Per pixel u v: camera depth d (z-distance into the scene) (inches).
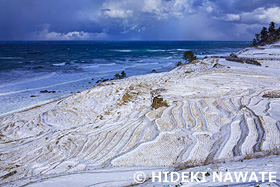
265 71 2183.8
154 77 2199.8
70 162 906.1
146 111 1369.3
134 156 874.1
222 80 1868.8
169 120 1171.3
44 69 3336.6
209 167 610.5
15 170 885.8
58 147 1056.2
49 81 2593.5
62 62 4195.4
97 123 1302.9
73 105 1609.3
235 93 1520.7
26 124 1368.1
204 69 2381.9
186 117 1182.9
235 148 829.8
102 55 5895.7
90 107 1568.7
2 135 1245.1
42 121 1400.1
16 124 1368.1
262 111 1155.3
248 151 794.2
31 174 848.9
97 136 1116.5
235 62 2701.8
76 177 740.7
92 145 1032.8
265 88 1608.0
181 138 975.6
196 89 1654.8
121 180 683.4
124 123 1229.7
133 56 5708.7
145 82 1950.1
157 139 991.0
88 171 789.2
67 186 674.8
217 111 1232.2
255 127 983.0
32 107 1718.8
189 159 797.9
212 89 1632.6
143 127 1138.0
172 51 7706.7
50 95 2058.3
